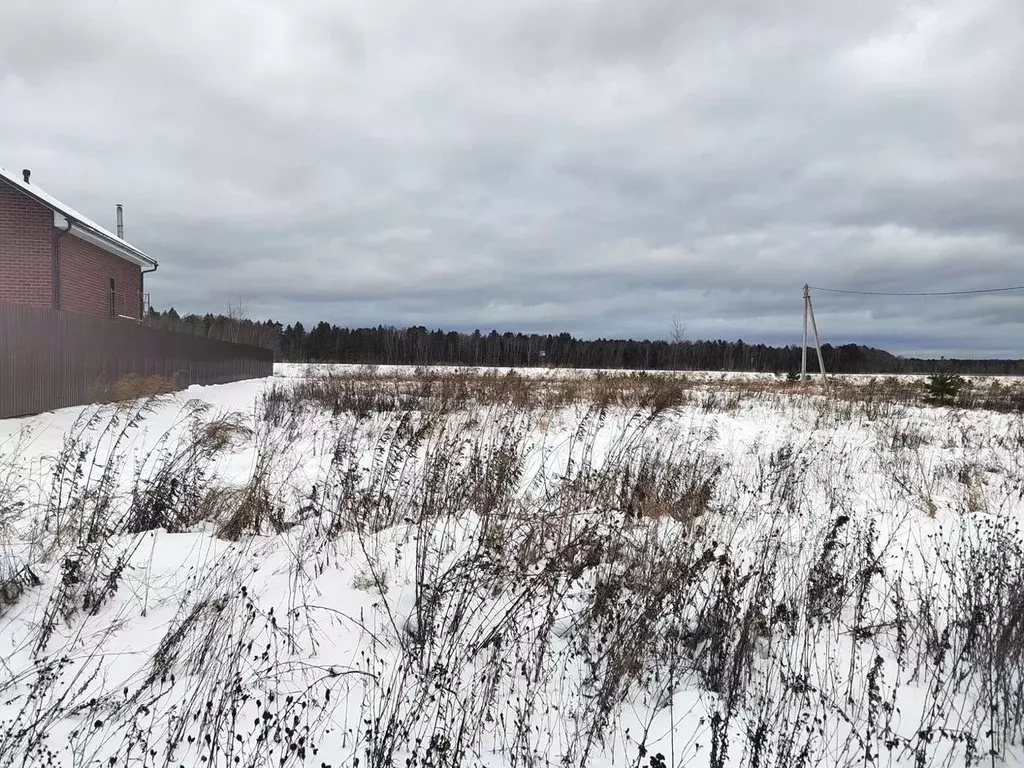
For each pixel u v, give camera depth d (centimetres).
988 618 386
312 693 316
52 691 306
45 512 544
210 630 342
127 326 1719
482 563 406
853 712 318
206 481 653
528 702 302
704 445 955
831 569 442
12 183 1741
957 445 1177
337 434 973
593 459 812
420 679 312
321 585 430
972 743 281
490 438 841
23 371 1223
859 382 2819
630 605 394
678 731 308
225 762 260
